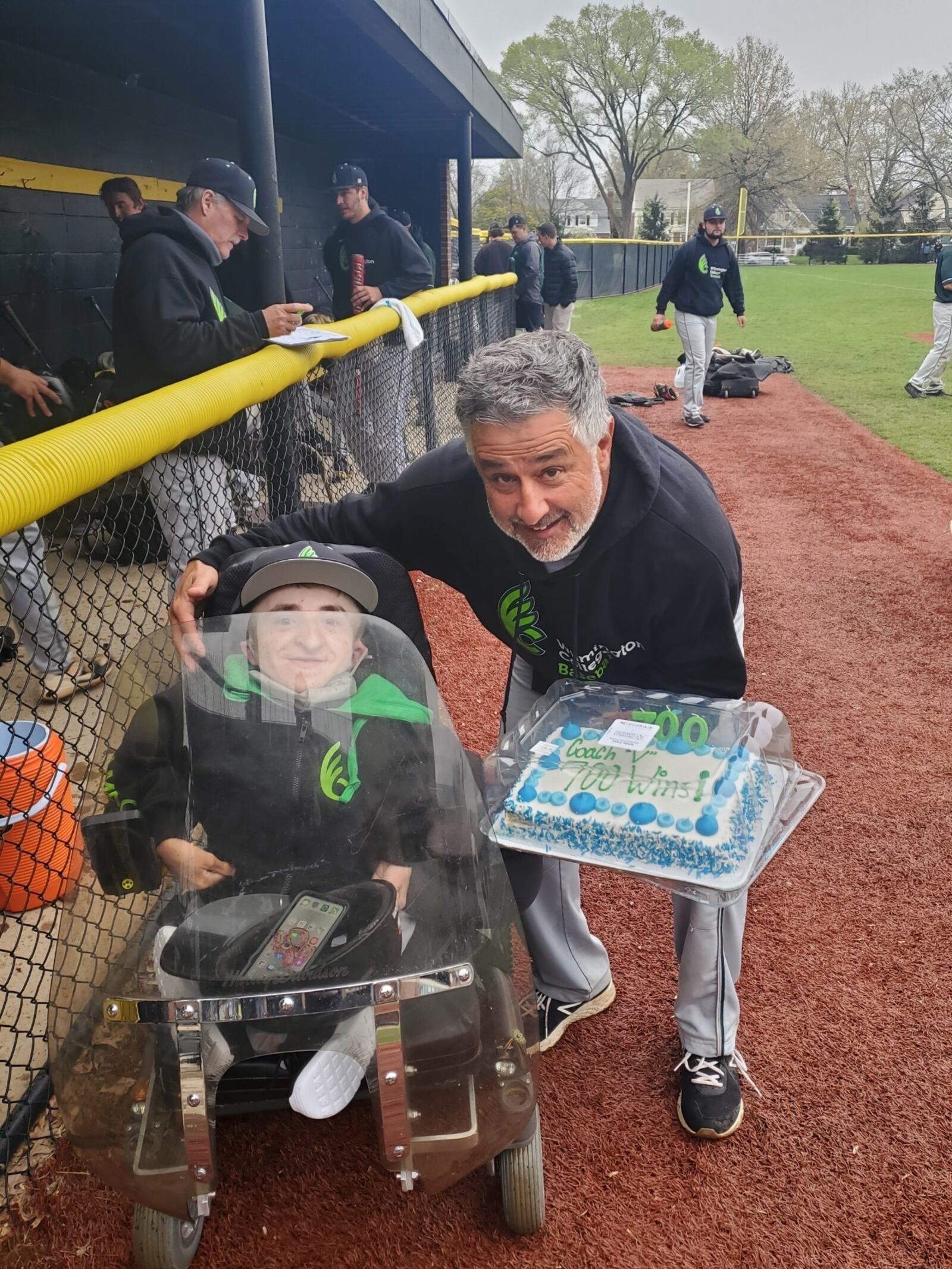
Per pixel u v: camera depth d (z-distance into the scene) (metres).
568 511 1.57
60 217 6.10
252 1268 1.73
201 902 1.46
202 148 8.21
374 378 4.52
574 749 1.75
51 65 5.93
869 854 2.87
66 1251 1.74
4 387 4.46
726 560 1.72
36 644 2.46
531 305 11.16
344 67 7.16
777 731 1.84
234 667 1.56
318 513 2.11
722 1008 1.99
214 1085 1.39
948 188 60.75
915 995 2.35
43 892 2.22
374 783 1.51
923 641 4.32
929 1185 1.88
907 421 9.09
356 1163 1.93
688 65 51.22
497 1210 1.84
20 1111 1.91
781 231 68.56
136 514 2.94
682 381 10.08
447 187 12.48
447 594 5.02
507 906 1.61
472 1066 1.44
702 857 1.49
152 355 3.31
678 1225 1.82
